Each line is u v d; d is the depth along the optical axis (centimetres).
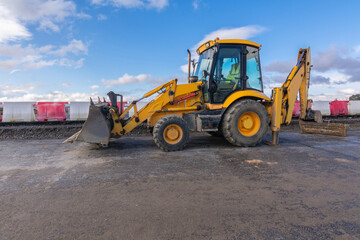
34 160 397
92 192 250
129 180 289
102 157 417
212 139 625
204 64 549
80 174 314
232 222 186
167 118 468
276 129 531
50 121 928
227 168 341
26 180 290
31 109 940
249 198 232
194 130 515
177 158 406
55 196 239
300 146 519
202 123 496
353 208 211
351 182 280
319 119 619
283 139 625
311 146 518
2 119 897
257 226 180
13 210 208
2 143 586
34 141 620
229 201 225
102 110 468
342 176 303
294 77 561
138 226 180
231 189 257
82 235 168
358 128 931
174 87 514
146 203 221
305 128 761
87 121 451
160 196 238
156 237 165
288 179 291
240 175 307
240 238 164
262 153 445
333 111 1277
